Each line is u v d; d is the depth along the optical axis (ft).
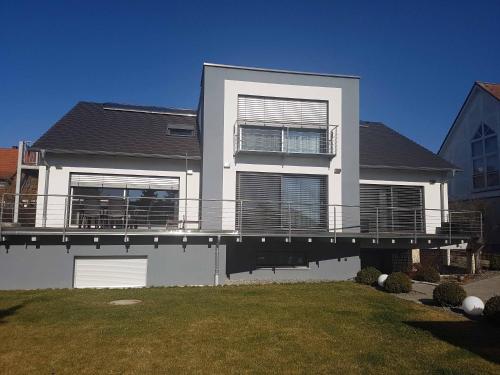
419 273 49.70
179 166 54.90
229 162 53.78
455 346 24.34
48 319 29.22
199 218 53.62
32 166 53.67
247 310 32.32
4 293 39.47
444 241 55.36
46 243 42.86
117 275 44.42
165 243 45.42
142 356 22.18
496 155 76.48
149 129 60.70
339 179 55.98
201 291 40.81
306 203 55.06
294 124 55.88
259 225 53.26
